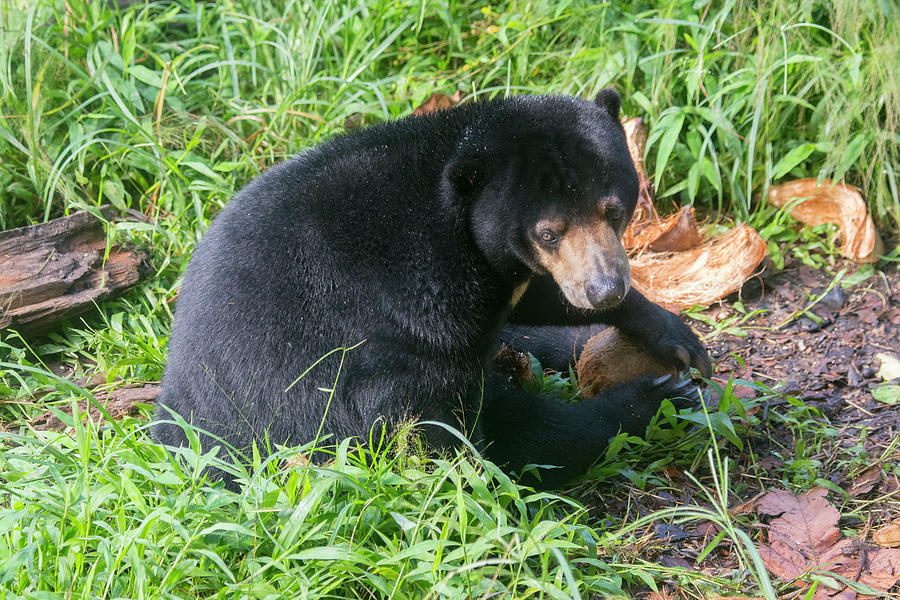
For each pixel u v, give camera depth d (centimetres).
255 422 703
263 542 605
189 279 738
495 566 605
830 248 1066
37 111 1083
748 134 1117
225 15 1236
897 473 769
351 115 1177
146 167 1076
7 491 617
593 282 696
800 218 1090
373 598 596
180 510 591
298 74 1174
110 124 1115
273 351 698
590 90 1143
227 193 1037
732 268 1002
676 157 1111
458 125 749
